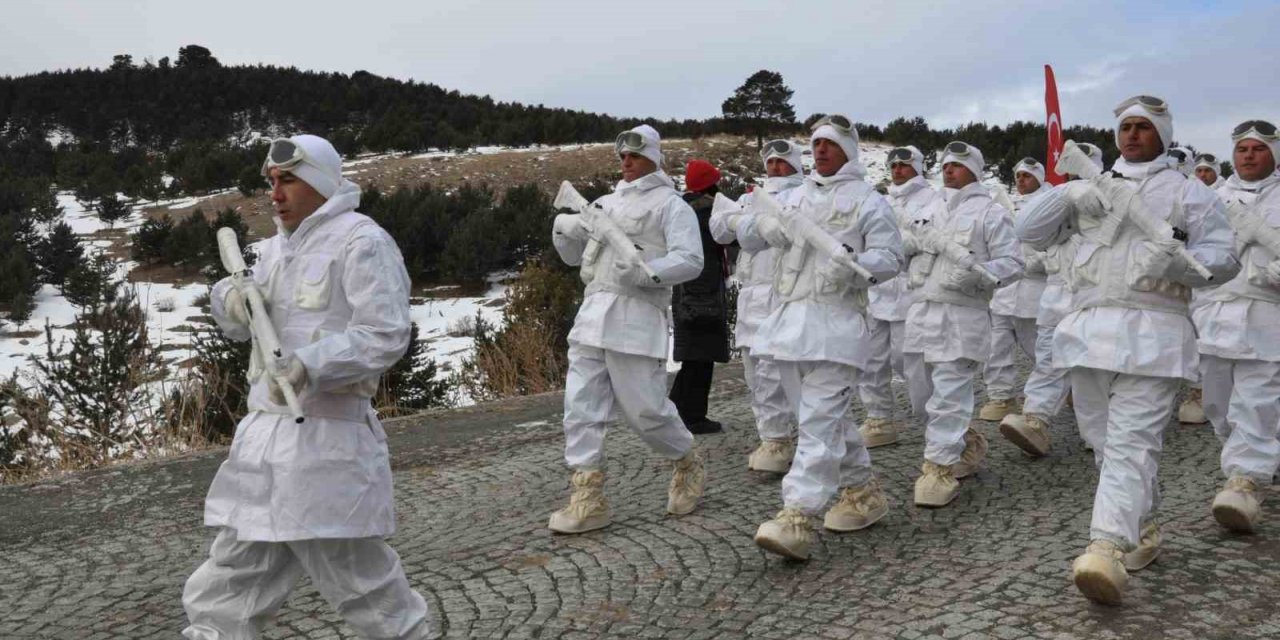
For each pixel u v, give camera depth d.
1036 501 6.29
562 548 5.71
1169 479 6.73
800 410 5.42
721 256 8.48
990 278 6.46
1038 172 10.04
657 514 6.33
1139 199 4.74
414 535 6.15
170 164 48.88
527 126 52.19
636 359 5.96
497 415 10.25
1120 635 4.19
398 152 51.03
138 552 5.98
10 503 7.15
